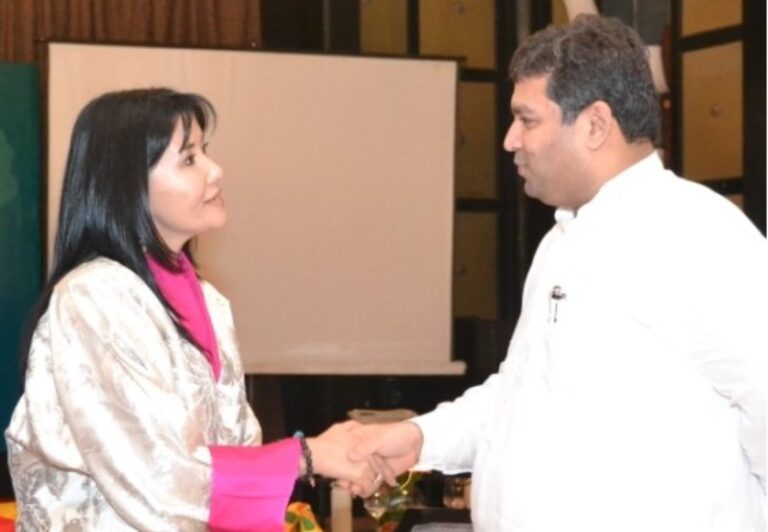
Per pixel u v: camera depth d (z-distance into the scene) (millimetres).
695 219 2414
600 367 2436
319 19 7121
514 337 2689
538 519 2471
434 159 6672
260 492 2381
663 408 2398
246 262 6477
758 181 5980
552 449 2467
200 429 2396
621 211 2482
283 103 6480
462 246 7520
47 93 6129
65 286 2355
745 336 2320
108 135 2402
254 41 6945
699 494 2387
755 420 2352
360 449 2682
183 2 6820
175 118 2418
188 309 2467
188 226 2439
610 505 2408
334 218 6574
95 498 2389
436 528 3457
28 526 2439
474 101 7484
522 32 7445
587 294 2467
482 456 2680
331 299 6586
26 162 6203
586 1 6312
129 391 2305
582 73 2494
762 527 2461
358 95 6574
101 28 6645
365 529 4621
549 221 7484
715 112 6293
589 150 2516
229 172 6434
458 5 7406
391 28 7270
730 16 6184
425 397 7133
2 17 6477
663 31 6660
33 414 2371
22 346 2445
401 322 6664
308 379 7008
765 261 2381
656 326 2400
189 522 2318
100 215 2396
